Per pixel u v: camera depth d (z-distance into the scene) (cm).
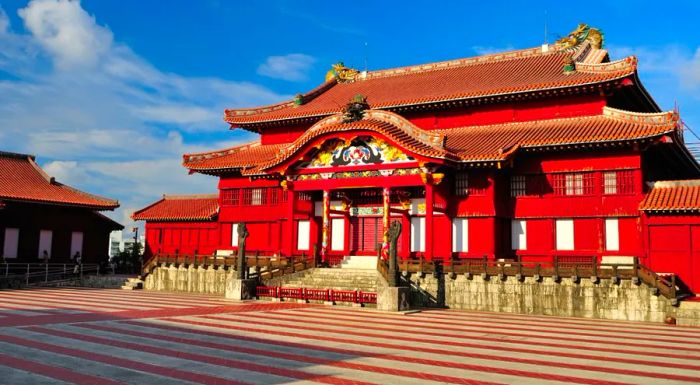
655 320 3250
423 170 4078
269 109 5919
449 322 2936
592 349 2144
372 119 4394
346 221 4894
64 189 6550
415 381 1499
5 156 6625
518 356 1933
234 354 1844
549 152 4275
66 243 6462
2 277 5338
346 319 2930
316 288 4169
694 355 2042
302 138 4516
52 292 4666
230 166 5359
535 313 3572
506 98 4697
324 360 1770
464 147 4334
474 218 4300
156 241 6322
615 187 4072
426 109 5062
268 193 5447
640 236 3912
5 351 1828
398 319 3005
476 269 3753
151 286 5166
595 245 4106
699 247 3628
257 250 5272
